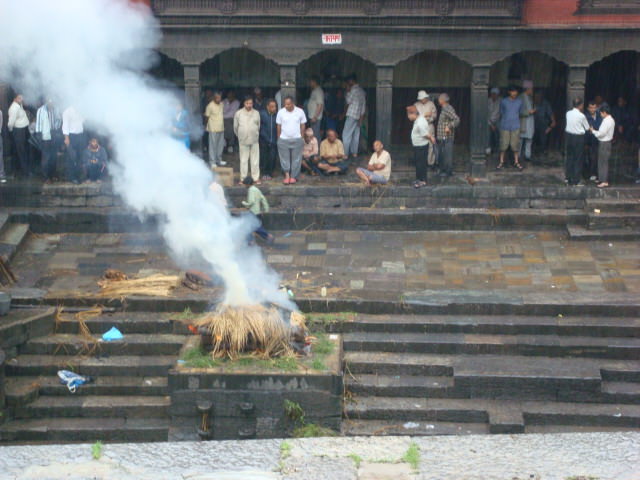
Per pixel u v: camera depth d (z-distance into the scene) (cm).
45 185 2409
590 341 1802
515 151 2648
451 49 2498
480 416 1667
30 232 2327
